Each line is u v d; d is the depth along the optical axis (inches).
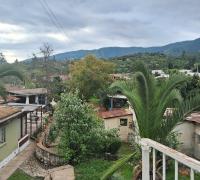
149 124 523.2
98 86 2284.7
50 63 2438.5
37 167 994.1
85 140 983.0
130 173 773.3
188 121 1004.6
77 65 2358.5
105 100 2180.1
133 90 546.0
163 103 524.1
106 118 1293.1
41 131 1422.2
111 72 2396.7
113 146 1036.5
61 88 2375.7
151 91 523.2
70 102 1003.9
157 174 425.1
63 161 981.2
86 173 842.2
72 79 2335.1
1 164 969.5
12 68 637.3
